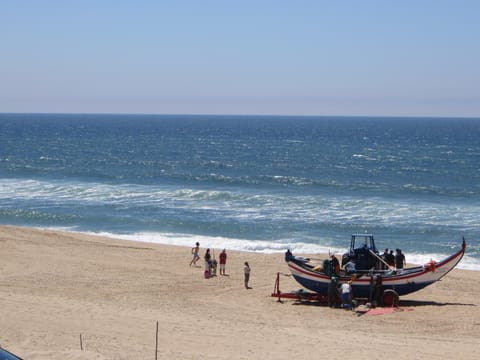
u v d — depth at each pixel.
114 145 118.81
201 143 129.88
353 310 21.36
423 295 24.28
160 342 15.88
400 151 112.62
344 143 136.00
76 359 13.69
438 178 71.06
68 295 21.97
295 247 35.09
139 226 40.41
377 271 22.48
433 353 15.77
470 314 21.03
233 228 39.59
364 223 41.56
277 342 16.31
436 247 35.47
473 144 137.00
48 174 66.12
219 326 17.86
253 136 163.88
